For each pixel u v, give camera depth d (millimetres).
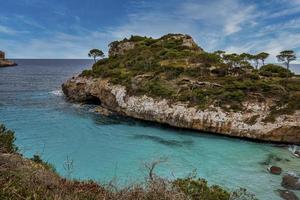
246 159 31234
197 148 34844
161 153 32156
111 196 8055
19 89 82250
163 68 61125
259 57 67938
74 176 24422
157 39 99562
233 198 16766
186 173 26266
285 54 65500
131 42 98750
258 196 21859
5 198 6293
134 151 32469
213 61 67562
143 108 49094
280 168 27547
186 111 44656
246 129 39844
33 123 43500
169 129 44469
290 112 39344
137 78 56562
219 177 25781
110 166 27234
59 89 84938
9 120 44750
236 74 59000
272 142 38656
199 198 11805
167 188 9000
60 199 7109
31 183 7668
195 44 95812
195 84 50812
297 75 60156
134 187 8242
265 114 40344
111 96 56062
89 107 59219
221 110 42719
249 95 43844
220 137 40781
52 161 28000
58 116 49250
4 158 9422
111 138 37688
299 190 22984
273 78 55344
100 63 84250
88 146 33656
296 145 37688
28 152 30281
